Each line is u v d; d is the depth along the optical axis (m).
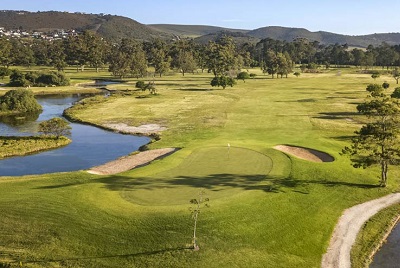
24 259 26.38
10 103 97.44
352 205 36.69
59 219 31.25
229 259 26.66
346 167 45.78
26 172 50.25
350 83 157.00
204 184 37.88
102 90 141.50
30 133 72.94
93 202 33.97
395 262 27.92
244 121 78.62
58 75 156.38
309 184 39.84
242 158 46.66
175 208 32.28
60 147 62.81
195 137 64.19
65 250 27.45
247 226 30.56
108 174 44.50
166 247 27.62
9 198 35.25
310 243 29.55
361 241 30.45
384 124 40.97
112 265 25.88
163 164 44.28
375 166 47.06
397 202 37.53
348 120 79.50
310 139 60.16
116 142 65.62
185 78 191.62
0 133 72.69
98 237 28.84
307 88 141.00
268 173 41.44
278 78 189.38
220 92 130.88
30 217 31.61
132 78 190.62
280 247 28.61
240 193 35.59
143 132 71.31
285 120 79.38
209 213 31.69
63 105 110.00
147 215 31.31
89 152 59.94
